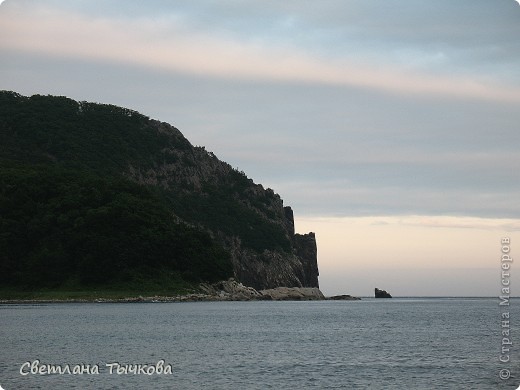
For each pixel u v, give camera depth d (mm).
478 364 93688
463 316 195000
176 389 77250
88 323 141000
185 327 137625
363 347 109875
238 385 79312
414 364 93250
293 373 86250
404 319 177125
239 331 132500
